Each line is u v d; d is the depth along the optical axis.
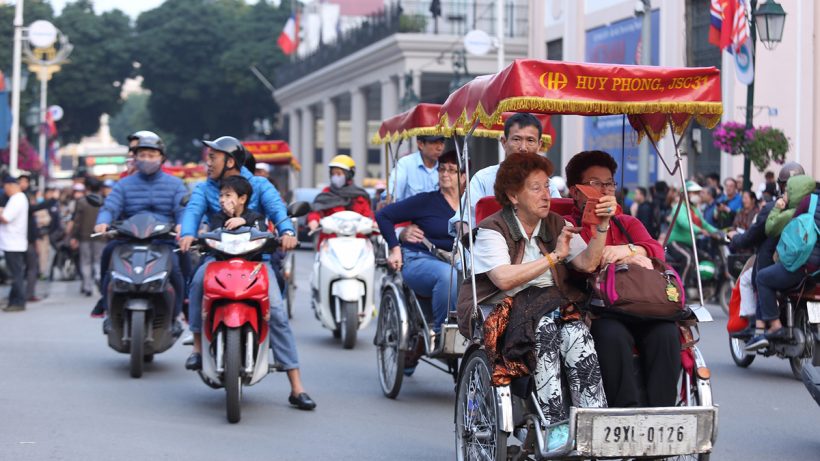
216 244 11.33
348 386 13.73
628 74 8.34
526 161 8.04
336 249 17.38
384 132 15.16
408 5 56.59
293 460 9.74
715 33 25.61
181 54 105.12
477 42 39.56
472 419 8.48
